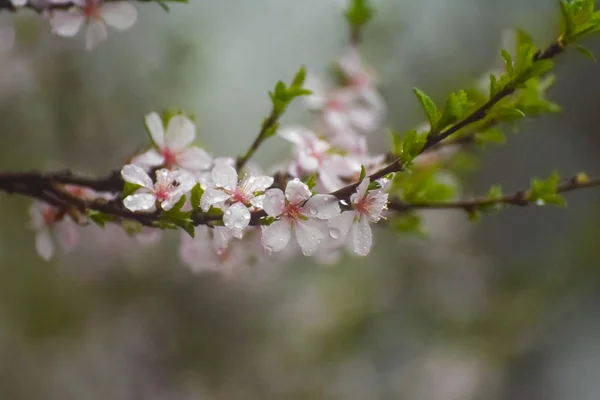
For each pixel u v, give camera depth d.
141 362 1.37
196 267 0.62
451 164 0.67
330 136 0.66
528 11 1.29
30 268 1.25
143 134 1.17
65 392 1.31
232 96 1.31
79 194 0.60
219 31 1.24
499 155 1.35
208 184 0.55
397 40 1.24
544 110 0.62
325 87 0.68
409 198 0.61
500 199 0.61
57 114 1.14
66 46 1.09
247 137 1.31
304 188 0.55
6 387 1.25
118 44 1.13
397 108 1.25
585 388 1.34
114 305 1.34
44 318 1.28
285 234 0.55
